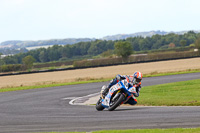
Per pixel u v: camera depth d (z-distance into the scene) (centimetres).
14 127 2166
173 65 12325
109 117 2428
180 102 3172
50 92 5522
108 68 12862
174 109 2745
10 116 2786
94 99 4156
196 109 2686
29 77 11075
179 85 5131
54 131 1967
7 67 18512
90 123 2197
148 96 3928
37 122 2350
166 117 2298
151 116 2378
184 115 2358
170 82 6134
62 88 6253
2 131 2020
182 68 10675
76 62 19475
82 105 3528
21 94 5412
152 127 1950
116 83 2748
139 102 3391
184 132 1688
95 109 3047
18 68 18862
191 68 10400
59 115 2694
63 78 9912
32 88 6775
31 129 2067
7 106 3738
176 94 3981
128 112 2670
